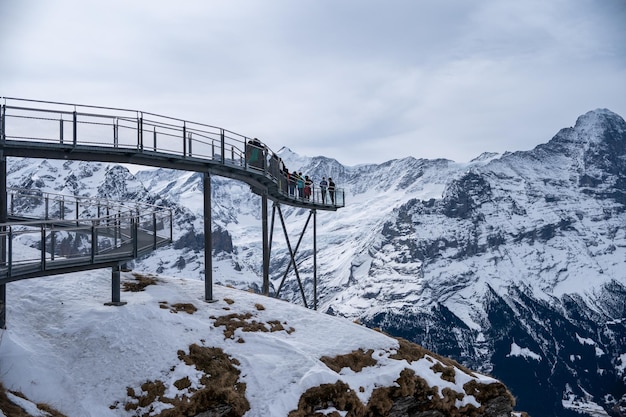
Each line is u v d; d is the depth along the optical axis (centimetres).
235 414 2506
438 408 2933
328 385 2683
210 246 3372
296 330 3256
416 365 3084
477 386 3134
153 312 2942
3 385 2302
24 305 2855
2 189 2736
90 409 2327
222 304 3347
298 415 2539
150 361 2605
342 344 3133
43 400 2314
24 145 2755
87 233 2889
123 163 3131
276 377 2711
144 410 2375
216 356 2775
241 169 3706
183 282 3631
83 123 2925
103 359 2575
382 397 2803
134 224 3019
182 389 2506
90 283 3259
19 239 3325
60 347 2622
